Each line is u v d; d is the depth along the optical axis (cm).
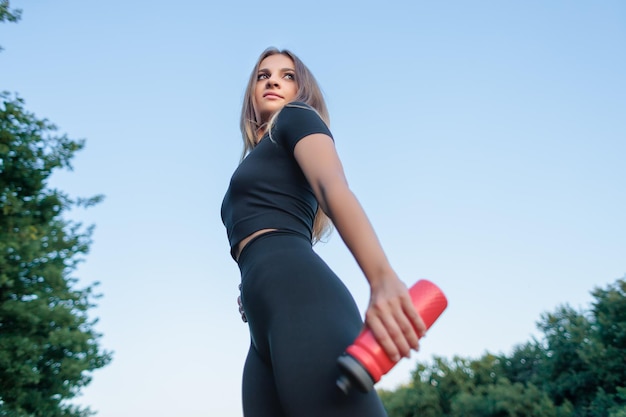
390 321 114
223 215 172
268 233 151
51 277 1255
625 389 1781
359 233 125
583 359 2033
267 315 138
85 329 1326
